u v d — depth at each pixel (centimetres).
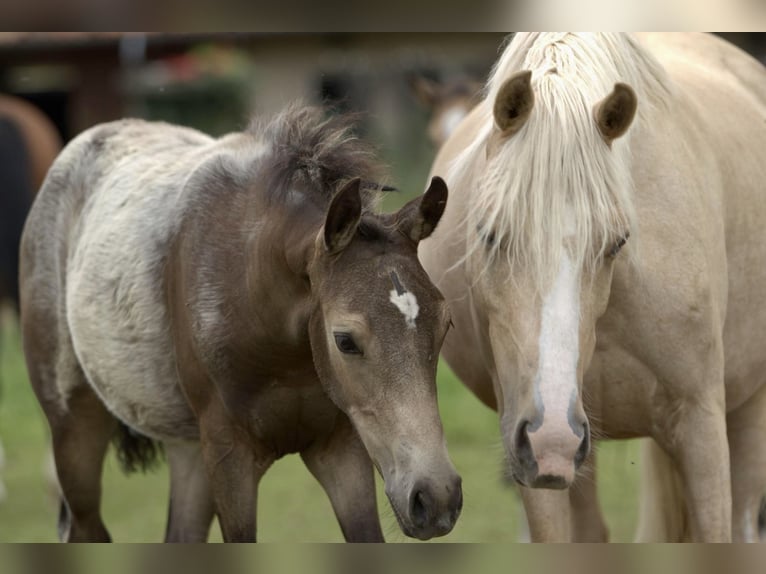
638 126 710
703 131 766
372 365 623
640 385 723
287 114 783
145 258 830
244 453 765
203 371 763
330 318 642
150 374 834
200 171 820
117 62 3347
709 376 714
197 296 762
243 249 746
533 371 609
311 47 3575
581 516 830
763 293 797
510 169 639
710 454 713
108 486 1428
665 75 754
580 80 673
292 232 705
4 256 1631
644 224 698
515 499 1255
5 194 1630
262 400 748
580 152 633
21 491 1391
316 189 723
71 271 916
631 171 701
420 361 621
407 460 607
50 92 3412
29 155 1648
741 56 939
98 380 880
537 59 710
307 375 732
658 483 810
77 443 944
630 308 699
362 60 3541
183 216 807
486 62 3425
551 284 616
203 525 920
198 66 3628
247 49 3653
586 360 639
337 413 755
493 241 643
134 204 870
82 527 956
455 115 2180
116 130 980
